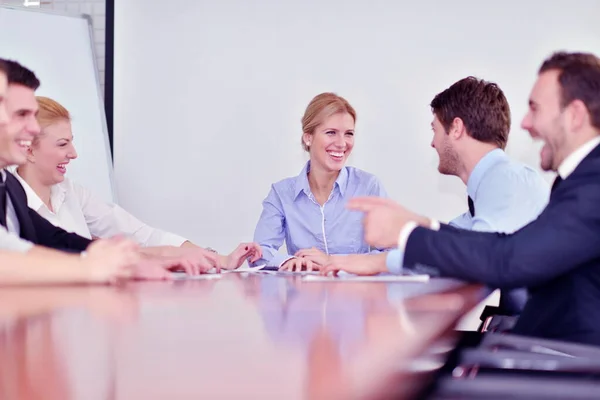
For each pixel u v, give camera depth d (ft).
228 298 4.51
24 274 5.22
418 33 13.33
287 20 13.73
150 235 10.37
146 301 4.21
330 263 6.71
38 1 14.64
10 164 6.72
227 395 1.73
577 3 12.91
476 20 13.19
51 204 9.79
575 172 4.75
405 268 5.08
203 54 13.99
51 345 2.52
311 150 10.48
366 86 13.50
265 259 10.00
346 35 13.53
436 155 13.29
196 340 2.67
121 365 2.15
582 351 4.32
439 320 3.45
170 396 1.72
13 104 6.51
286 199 10.68
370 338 2.78
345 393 1.77
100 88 13.96
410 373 2.55
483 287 5.64
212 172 14.01
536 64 13.05
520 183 7.37
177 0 14.05
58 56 13.69
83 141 13.56
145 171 14.17
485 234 5.20
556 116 5.14
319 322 3.27
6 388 1.81
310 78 13.66
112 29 14.21
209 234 14.03
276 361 2.24
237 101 13.92
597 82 5.02
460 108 7.96
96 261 5.38
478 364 4.24
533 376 4.19
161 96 14.12
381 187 10.79
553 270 4.64
